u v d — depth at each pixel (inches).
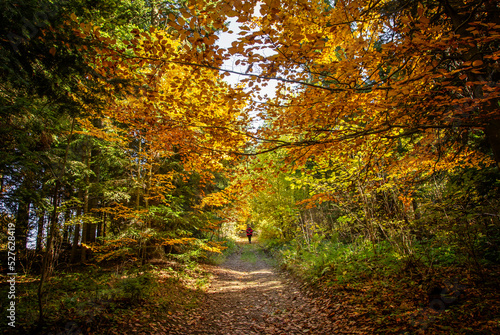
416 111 135.4
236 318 211.6
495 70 122.5
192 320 203.2
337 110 132.3
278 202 440.1
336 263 275.1
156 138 178.4
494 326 116.0
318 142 127.3
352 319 164.4
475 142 185.2
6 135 162.4
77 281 238.4
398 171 210.2
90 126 228.7
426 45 92.4
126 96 161.3
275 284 319.3
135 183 315.6
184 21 96.5
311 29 129.8
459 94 135.0
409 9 138.9
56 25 128.9
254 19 124.2
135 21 293.9
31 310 165.6
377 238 304.7
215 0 96.3
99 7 161.3
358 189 259.9
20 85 137.5
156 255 378.3
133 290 206.7
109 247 292.5
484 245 196.1
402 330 133.3
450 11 120.0
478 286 157.2
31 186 209.6
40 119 188.9
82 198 371.9
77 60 137.9
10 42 121.7
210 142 168.2
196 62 110.7
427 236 259.6
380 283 202.7
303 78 126.3
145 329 167.2
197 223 364.2
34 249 300.4
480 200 180.7
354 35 141.5
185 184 436.8
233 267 497.0
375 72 112.8
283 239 535.2
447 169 202.8
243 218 413.7
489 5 110.5
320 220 475.8
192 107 138.9
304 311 203.5
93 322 159.2
